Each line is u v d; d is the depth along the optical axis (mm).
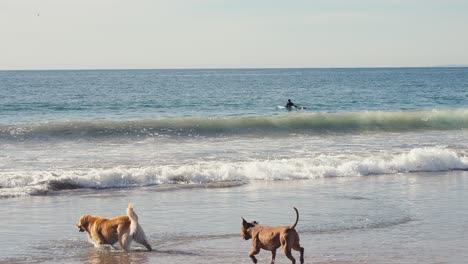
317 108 51219
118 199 15961
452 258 10594
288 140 27500
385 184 18312
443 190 17250
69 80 145000
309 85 104875
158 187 17734
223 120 30438
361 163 20734
